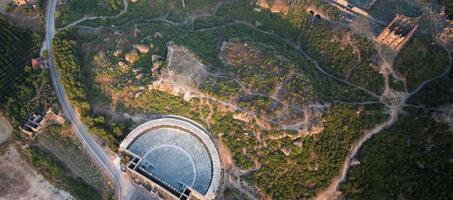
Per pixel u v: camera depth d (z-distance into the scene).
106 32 168.88
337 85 148.50
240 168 135.88
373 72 149.25
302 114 137.25
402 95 144.75
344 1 163.50
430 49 146.62
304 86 142.50
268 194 132.25
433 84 144.75
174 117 145.50
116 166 140.38
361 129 136.50
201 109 145.00
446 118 133.75
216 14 183.88
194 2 187.00
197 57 153.50
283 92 141.50
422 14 153.25
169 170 138.25
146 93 147.62
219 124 142.12
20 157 144.88
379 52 150.88
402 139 133.62
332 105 140.00
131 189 137.38
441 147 129.38
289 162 134.50
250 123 139.12
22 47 164.25
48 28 170.50
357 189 130.38
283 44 168.38
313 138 135.62
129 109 147.50
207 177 136.75
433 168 127.12
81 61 157.62
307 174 133.25
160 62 151.25
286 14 173.62
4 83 155.12
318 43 163.75
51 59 160.50
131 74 152.25
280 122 136.62
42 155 141.50
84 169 140.88
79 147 143.62
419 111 138.75
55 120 147.62
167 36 165.88
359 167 131.88
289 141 135.25
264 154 135.62
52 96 150.62
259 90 143.25
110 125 143.25
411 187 126.88
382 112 139.88
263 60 151.12
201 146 142.12
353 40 155.75
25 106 148.50
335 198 131.62
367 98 144.75
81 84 148.50
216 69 151.50
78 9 178.88
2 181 140.75
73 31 165.62
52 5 178.88
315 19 167.50
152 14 183.62
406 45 148.25
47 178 140.88
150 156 140.50
